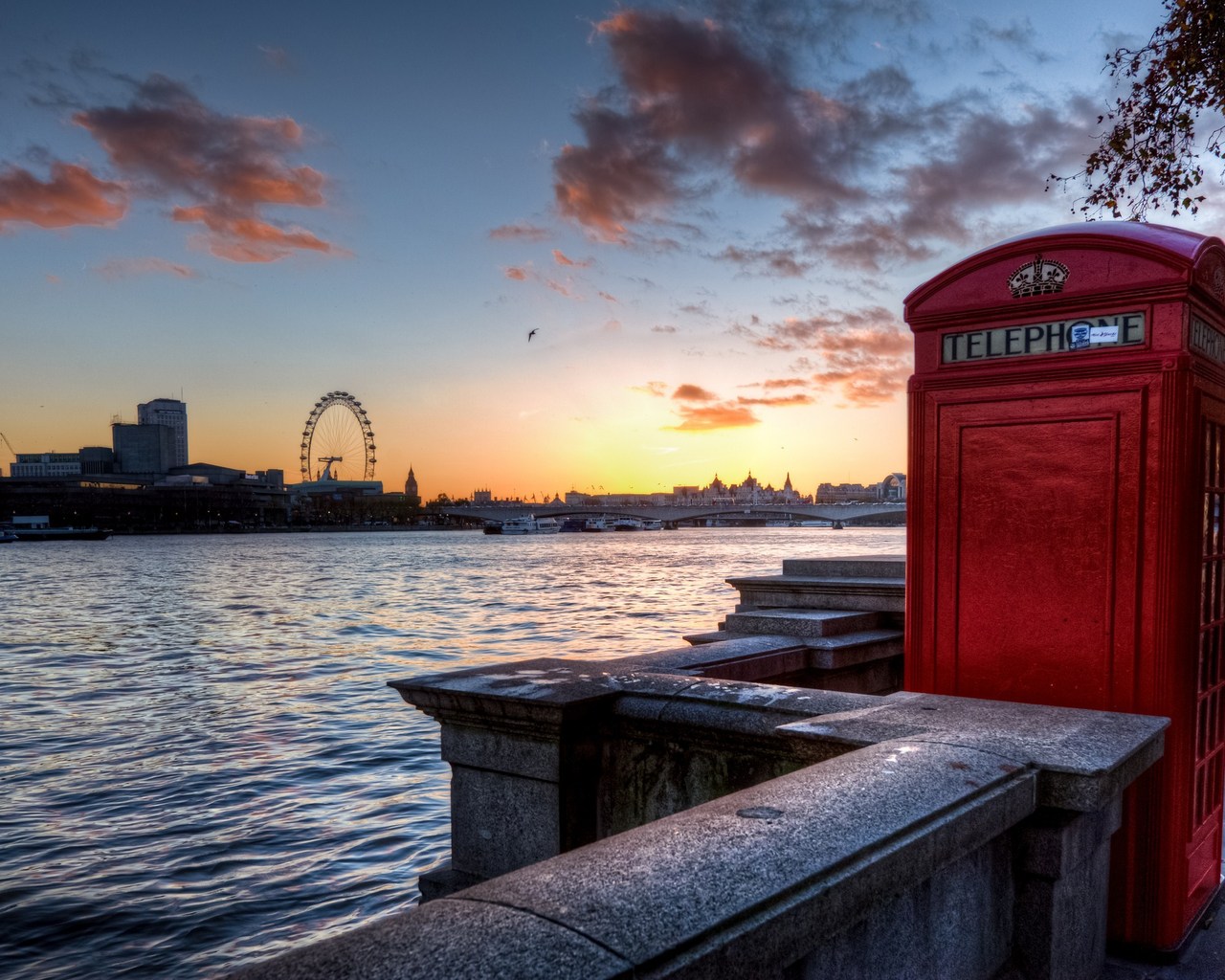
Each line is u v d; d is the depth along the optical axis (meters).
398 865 11.95
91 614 55.25
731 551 157.12
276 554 160.25
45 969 9.38
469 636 42.25
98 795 15.55
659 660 4.90
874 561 7.16
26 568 115.25
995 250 3.93
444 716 4.34
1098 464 3.69
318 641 41.00
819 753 3.38
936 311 4.12
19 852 12.67
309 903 10.83
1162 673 3.54
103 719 22.95
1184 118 6.93
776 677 5.48
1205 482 3.78
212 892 11.20
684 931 1.68
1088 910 3.29
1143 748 3.16
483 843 4.30
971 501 4.03
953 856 2.44
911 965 2.48
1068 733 3.19
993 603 3.96
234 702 25.23
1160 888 3.57
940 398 4.12
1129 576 3.61
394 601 63.75
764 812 2.31
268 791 15.62
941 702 3.74
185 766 17.56
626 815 4.13
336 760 17.72
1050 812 2.96
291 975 1.50
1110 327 3.66
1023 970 3.01
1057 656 3.79
